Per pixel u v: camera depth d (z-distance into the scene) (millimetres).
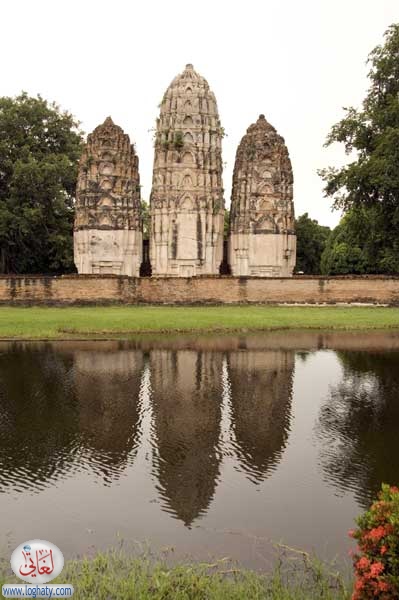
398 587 5547
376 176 35781
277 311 34062
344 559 7660
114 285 37031
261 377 17641
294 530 8430
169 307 36312
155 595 6828
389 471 10453
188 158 44906
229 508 9094
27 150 52062
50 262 57250
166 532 8391
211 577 7227
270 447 11664
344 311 34250
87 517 8805
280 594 6793
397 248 39344
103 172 43719
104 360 20031
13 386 16281
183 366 19141
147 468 10602
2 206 50750
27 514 8883
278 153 45562
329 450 11484
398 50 38281
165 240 44875
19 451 11383
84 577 7223
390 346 23141
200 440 12047
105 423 13062
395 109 35812
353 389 16203
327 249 77562
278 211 45406
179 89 44969
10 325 26641
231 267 46406
